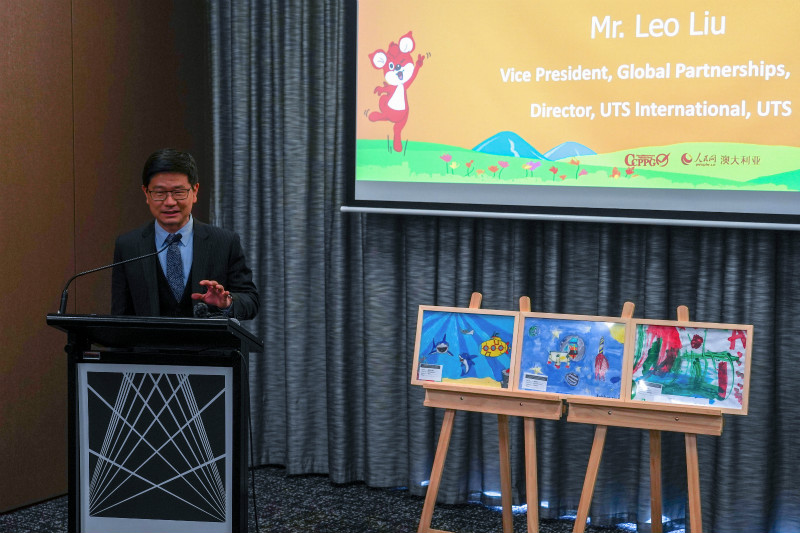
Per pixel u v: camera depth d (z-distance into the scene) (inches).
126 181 144.3
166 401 83.4
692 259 123.1
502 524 121.5
